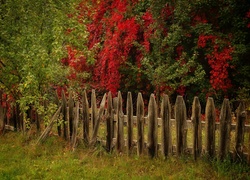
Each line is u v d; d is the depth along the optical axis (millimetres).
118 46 10352
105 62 10672
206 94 9961
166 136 6418
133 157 6723
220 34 9562
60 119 8039
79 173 6156
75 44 8008
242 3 9516
